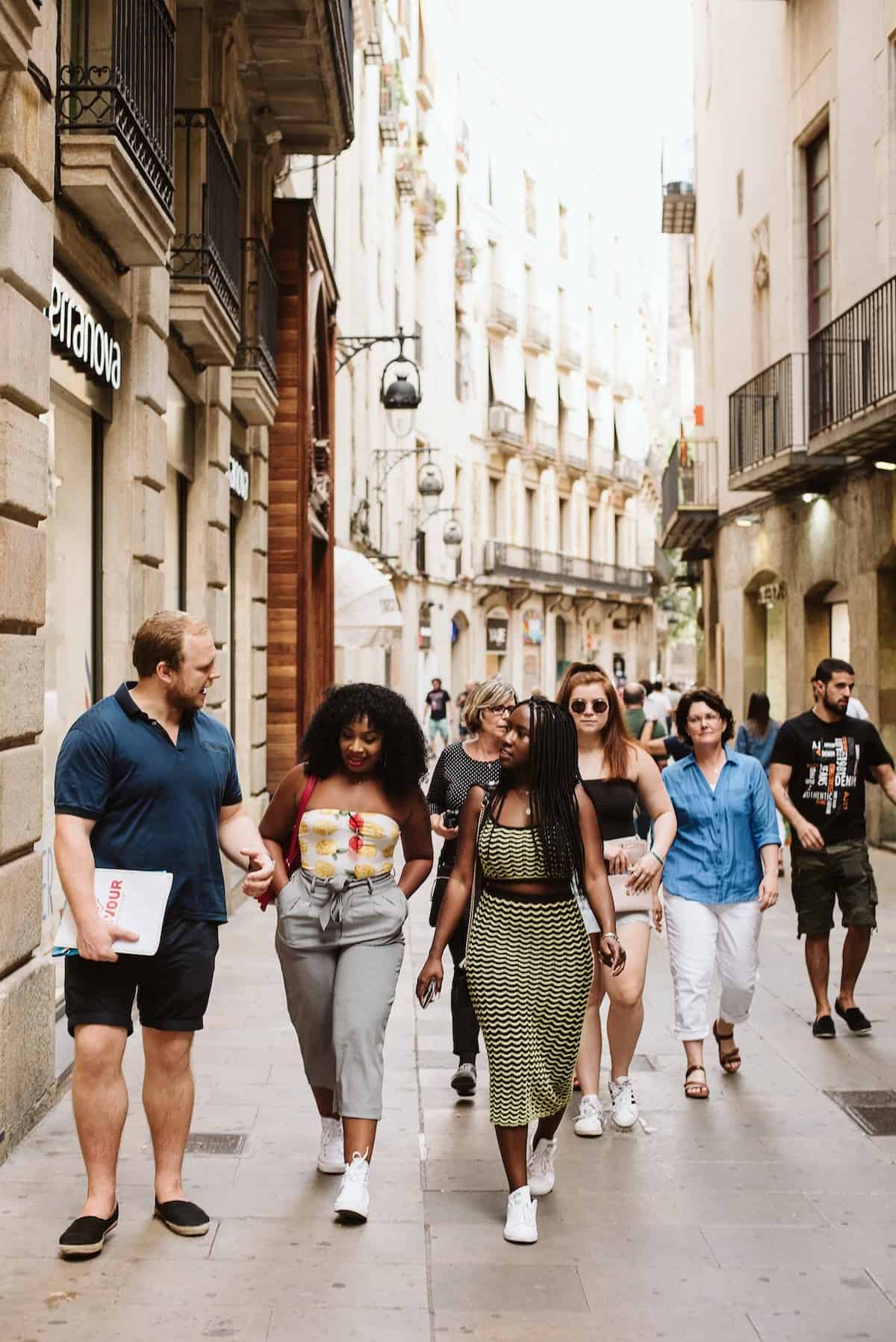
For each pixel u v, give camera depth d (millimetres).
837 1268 4523
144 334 8805
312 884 5094
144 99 8039
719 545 25469
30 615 5973
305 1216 4930
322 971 5121
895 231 15789
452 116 42406
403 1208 5035
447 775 6727
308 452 16688
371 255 31188
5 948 5645
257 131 14203
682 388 39094
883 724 16547
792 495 20125
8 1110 5527
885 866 15031
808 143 19203
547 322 52500
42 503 6141
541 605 52594
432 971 5191
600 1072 7043
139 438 8766
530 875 4875
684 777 6773
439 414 41125
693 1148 5773
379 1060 4980
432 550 40594
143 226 7793
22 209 5766
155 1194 5094
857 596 17266
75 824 4559
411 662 38312
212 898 4801
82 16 7793
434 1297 4258
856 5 16750
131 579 8664
